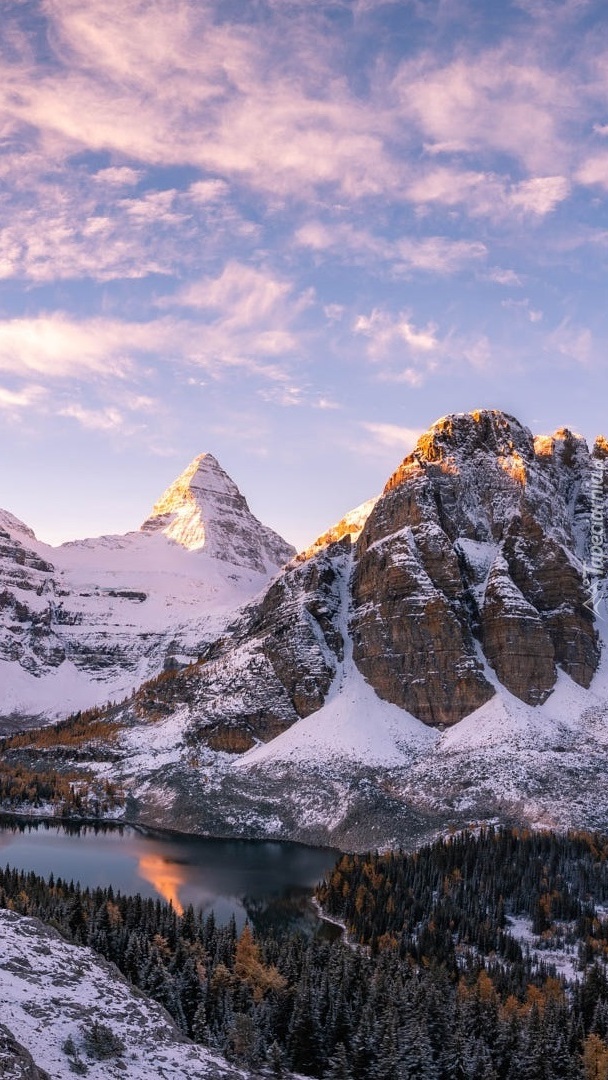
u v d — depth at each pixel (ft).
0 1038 288.30
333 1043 410.93
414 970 484.33
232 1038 397.19
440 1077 406.21
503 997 468.34
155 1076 323.37
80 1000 360.28
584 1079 410.11
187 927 517.55
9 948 391.24
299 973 465.06
